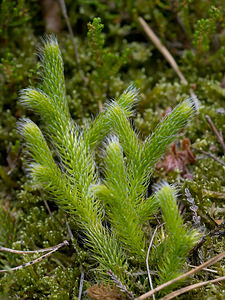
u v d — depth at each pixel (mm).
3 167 310
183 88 333
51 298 233
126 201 213
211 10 310
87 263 247
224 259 242
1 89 331
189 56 342
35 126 225
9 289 245
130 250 223
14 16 333
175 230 199
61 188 225
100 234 223
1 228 268
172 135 223
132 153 224
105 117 234
